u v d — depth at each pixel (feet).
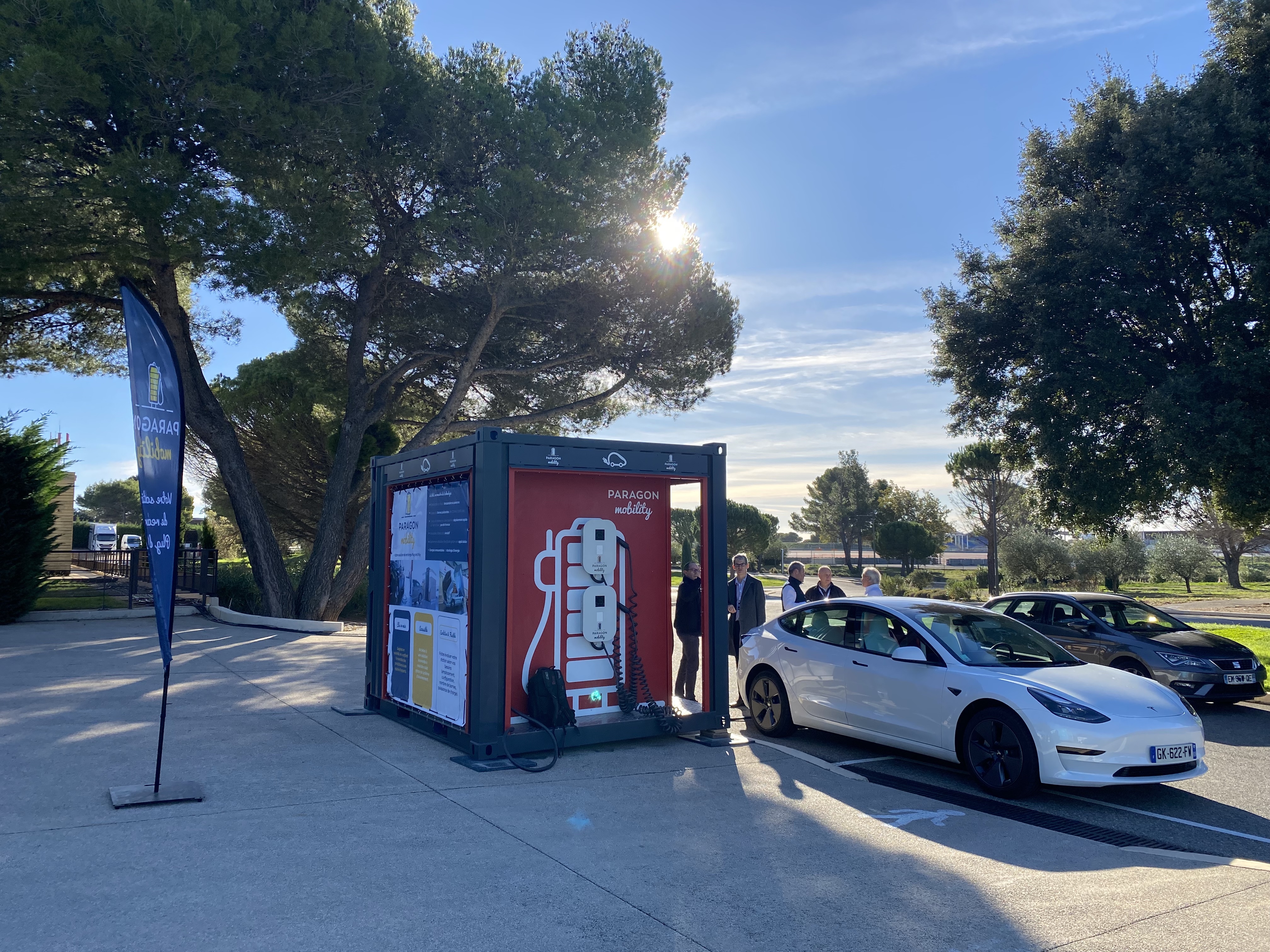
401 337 66.44
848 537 211.20
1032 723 20.38
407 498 27.55
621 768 22.43
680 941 12.19
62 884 13.33
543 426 73.77
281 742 23.66
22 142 42.91
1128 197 46.75
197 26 42.75
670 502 27.37
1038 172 54.13
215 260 48.96
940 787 21.79
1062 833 18.19
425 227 54.44
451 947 11.73
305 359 71.00
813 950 12.06
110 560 81.97
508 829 16.92
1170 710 21.03
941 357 58.29
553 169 55.06
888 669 23.95
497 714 22.50
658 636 26.81
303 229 49.01
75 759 20.93
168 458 18.34
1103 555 120.78
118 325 61.52
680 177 65.67
